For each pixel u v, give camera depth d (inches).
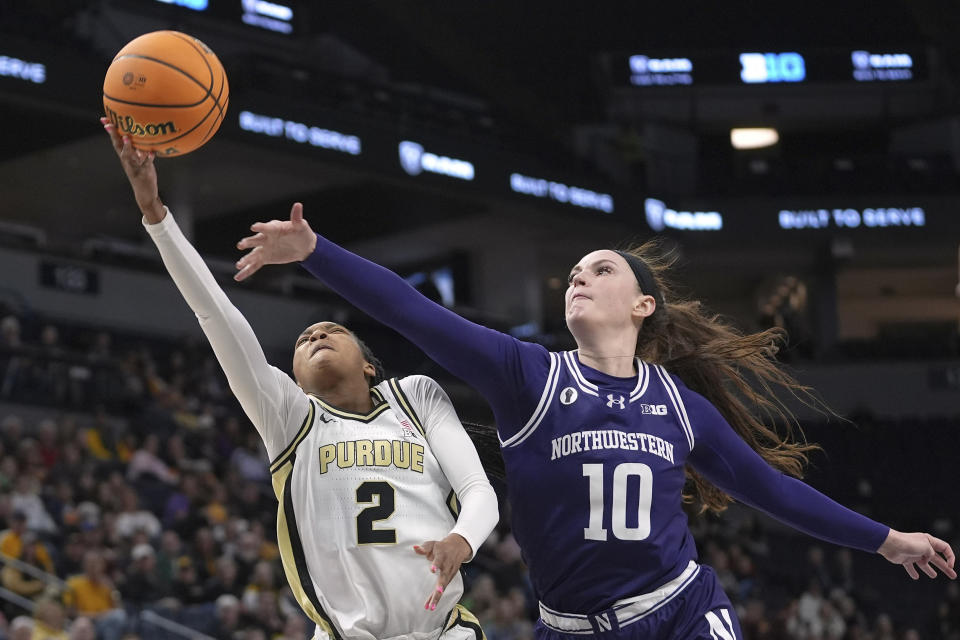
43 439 582.6
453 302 1288.1
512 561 668.1
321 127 1013.2
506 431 161.6
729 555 809.5
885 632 779.4
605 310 165.9
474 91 1387.8
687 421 163.8
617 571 157.3
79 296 920.9
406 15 1160.2
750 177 1317.7
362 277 152.7
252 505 618.8
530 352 162.1
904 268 1421.0
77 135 970.7
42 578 442.6
